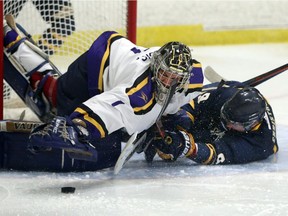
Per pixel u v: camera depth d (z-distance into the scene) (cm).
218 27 2895
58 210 1007
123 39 1200
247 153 1265
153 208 1031
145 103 1084
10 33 1319
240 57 2680
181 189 1124
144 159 1293
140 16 2725
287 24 3023
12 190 1085
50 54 1634
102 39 1205
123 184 1138
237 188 1142
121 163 1115
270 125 1293
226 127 1251
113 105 1070
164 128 1227
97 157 1127
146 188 1123
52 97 1315
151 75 1102
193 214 1013
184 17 2819
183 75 1077
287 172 1246
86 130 1070
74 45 1656
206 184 1157
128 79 1114
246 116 1212
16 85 1345
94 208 1021
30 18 1603
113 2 1636
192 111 1285
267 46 2934
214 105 1284
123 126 1085
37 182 1128
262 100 1237
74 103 1232
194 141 1242
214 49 2823
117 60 1155
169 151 1191
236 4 2908
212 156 1234
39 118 1359
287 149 1407
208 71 1451
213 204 1059
